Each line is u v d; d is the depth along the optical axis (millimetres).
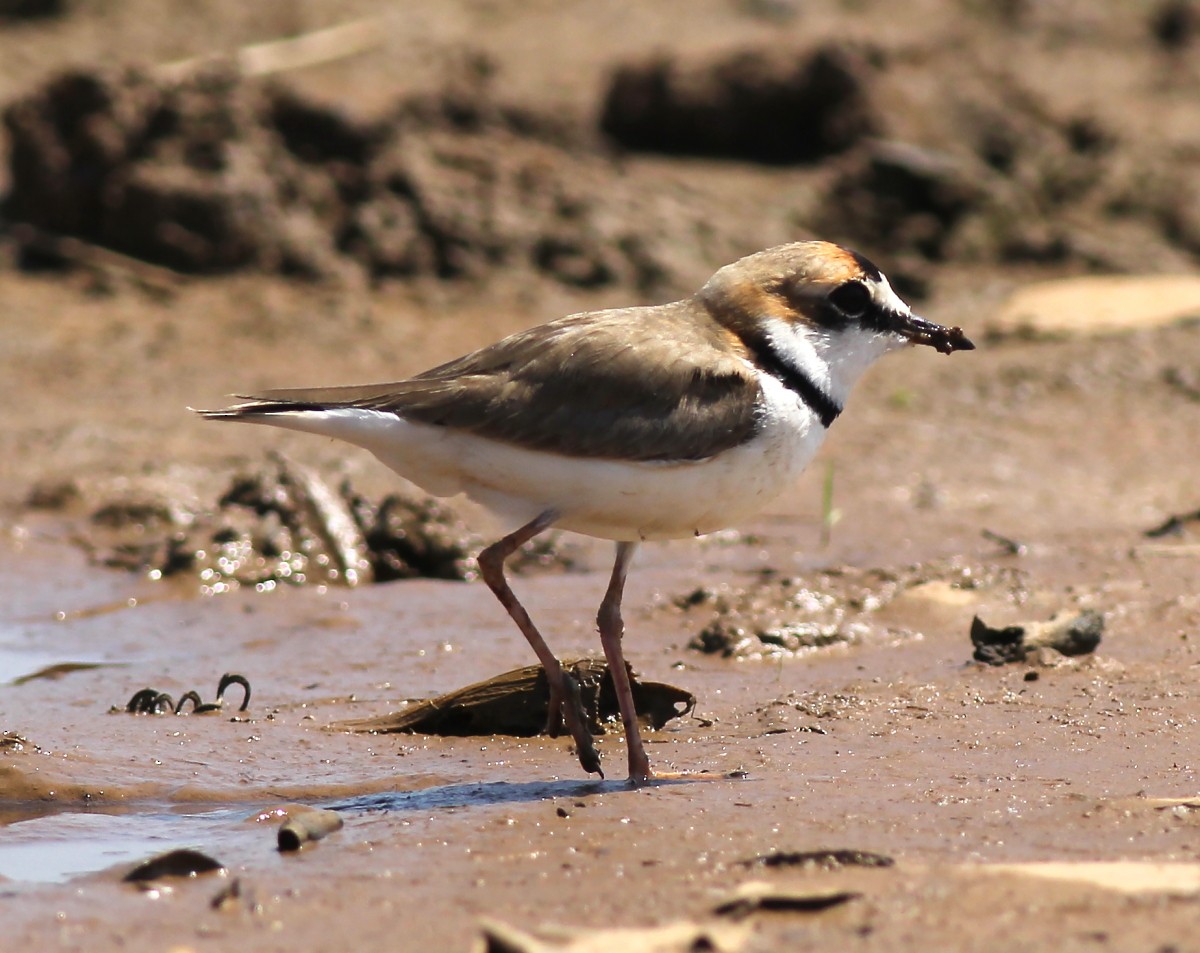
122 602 13258
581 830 7465
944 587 12219
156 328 21312
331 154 23250
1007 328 21000
